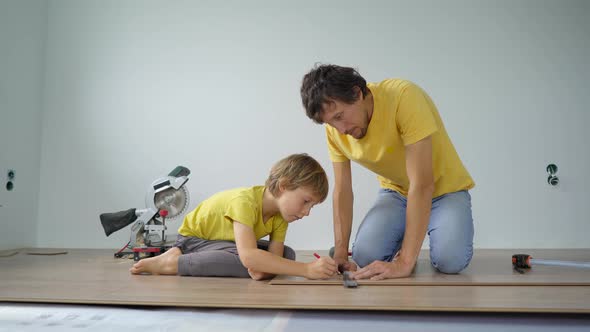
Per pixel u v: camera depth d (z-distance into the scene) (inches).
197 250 80.0
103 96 158.6
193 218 82.1
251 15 159.3
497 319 48.4
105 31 160.1
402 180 81.2
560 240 150.8
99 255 123.2
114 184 156.3
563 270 82.7
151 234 122.3
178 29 159.8
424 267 88.6
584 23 154.3
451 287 63.4
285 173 69.3
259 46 158.6
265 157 156.0
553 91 153.9
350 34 157.6
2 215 139.1
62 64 159.6
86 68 159.3
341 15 158.1
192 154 156.8
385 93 69.6
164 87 158.4
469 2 156.2
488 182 152.7
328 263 66.6
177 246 80.5
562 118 153.3
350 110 63.4
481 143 153.6
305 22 158.4
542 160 152.7
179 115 157.8
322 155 154.9
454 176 80.0
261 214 74.9
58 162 157.5
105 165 157.0
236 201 72.0
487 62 154.9
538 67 154.3
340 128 66.4
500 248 149.9
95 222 155.5
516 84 154.3
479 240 151.6
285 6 159.0
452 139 154.3
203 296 57.1
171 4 160.2
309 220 152.8
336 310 52.0
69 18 160.6
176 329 44.6
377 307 50.4
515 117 153.7
